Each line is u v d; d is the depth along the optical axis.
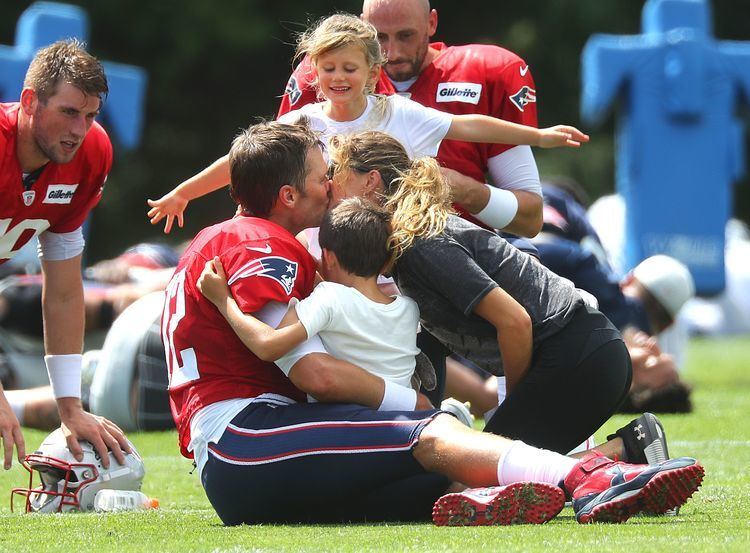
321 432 13.97
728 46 46.47
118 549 12.38
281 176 14.95
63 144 15.68
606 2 91.94
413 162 15.31
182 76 90.06
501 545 11.84
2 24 85.94
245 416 14.27
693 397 32.78
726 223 45.75
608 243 53.47
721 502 15.40
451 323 15.04
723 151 45.53
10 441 15.09
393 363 14.50
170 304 14.97
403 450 13.89
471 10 93.81
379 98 18.11
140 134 89.06
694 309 69.38
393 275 15.19
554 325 14.88
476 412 25.62
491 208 18.61
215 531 13.61
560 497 13.19
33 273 31.31
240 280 14.13
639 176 45.53
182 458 22.22
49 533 13.77
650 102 45.25
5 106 16.00
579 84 91.56
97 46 88.75
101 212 87.00
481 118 18.31
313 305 14.04
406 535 12.70
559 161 88.19
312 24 19.72
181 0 87.81
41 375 29.05
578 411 15.08
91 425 17.02
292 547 12.12
